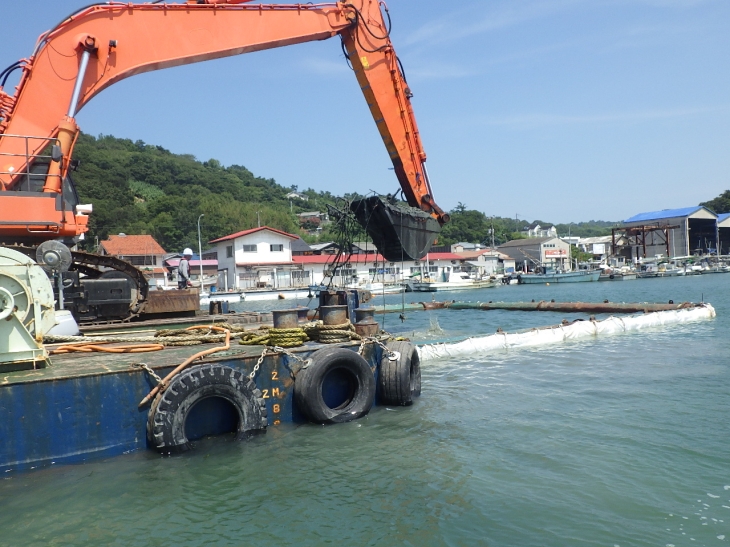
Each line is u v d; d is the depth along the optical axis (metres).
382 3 13.56
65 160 9.95
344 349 8.56
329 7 12.74
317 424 8.17
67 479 6.15
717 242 85.50
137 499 5.81
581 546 4.98
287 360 8.18
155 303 14.23
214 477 6.38
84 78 10.42
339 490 6.10
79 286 12.38
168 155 146.88
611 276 67.88
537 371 12.53
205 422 7.43
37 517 5.44
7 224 8.92
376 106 13.56
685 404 9.44
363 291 18.92
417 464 6.83
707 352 14.35
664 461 6.89
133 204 93.00
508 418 8.73
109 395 6.60
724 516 5.49
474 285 59.25
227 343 8.38
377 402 9.44
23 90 10.14
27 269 6.83
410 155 14.04
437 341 15.97
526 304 28.44
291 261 64.38
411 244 13.45
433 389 10.86
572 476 6.47
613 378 11.59
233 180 130.75
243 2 11.90
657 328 19.22
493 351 15.45
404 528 5.31
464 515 5.55
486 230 114.88
